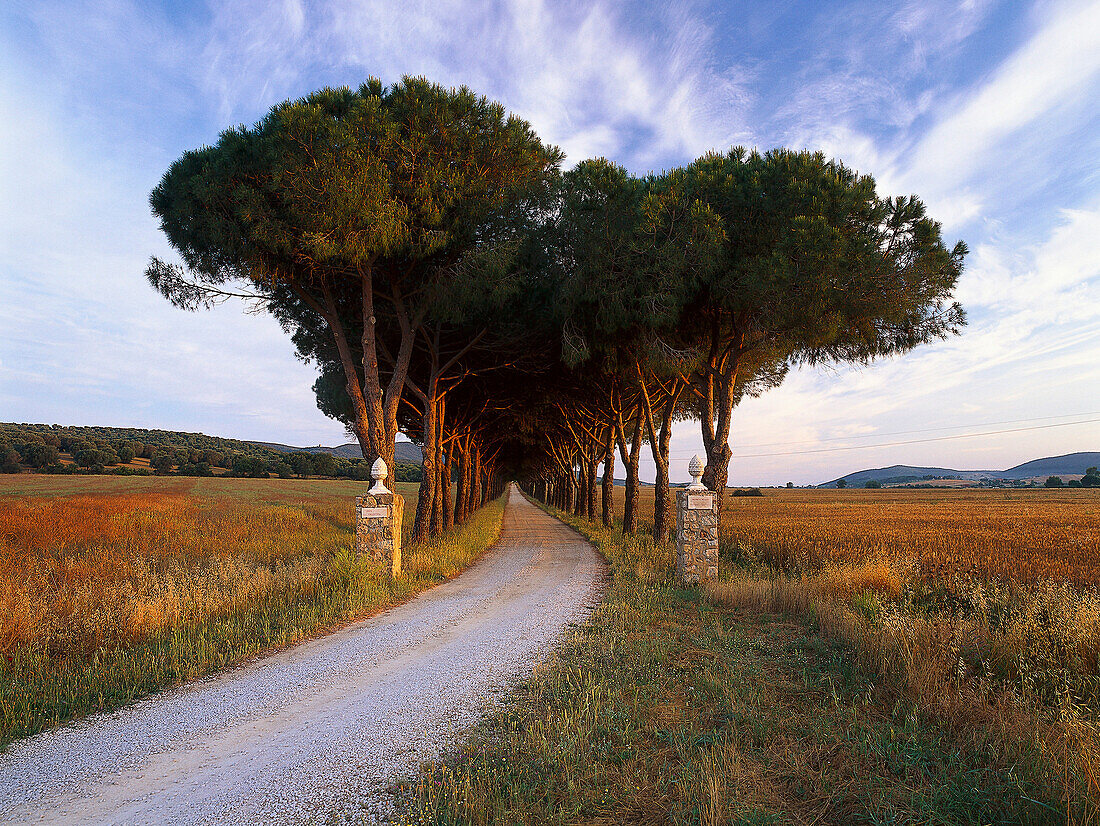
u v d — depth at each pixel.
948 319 14.16
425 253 13.49
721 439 15.67
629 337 16.89
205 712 5.60
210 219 12.88
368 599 10.81
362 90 14.12
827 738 4.69
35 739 5.00
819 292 12.16
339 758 4.56
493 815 3.61
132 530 20.34
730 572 13.94
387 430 15.63
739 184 14.06
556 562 17.33
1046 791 3.63
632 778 4.13
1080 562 15.21
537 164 15.71
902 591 10.26
